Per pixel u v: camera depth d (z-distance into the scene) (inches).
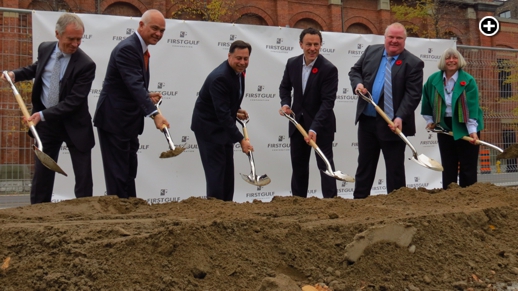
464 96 239.9
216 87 205.5
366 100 228.5
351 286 116.2
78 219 146.4
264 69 292.5
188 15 741.9
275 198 193.6
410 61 232.5
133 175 215.2
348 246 122.6
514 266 137.6
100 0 671.8
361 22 893.8
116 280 104.5
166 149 274.7
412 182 331.6
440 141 255.8
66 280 103.0
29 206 166.1
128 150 201.8
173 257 112.7
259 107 292.2
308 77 235.8
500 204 179.0
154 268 109.2
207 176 212.4
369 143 240.2
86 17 260.8
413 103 228.4
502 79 370.0
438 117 248.5
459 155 252.1
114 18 265.9
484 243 148.8
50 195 200.2
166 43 273.6
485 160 370.0
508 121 374.0
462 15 967.6
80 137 194.9
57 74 193.9
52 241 115.6
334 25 863.1
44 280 103.6
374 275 121.6
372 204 181.5
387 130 230.4
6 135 261.3
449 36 959.0
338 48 310.5
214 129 212.1
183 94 276.8
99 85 262.8
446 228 144.4
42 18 255.0
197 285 108.4
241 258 118.6
